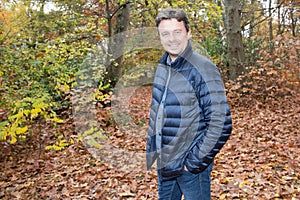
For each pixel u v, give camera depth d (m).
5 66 5.55
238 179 3.78
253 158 4.50
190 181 1.92
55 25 8.57
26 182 4.25
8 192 3.97
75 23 8.07
